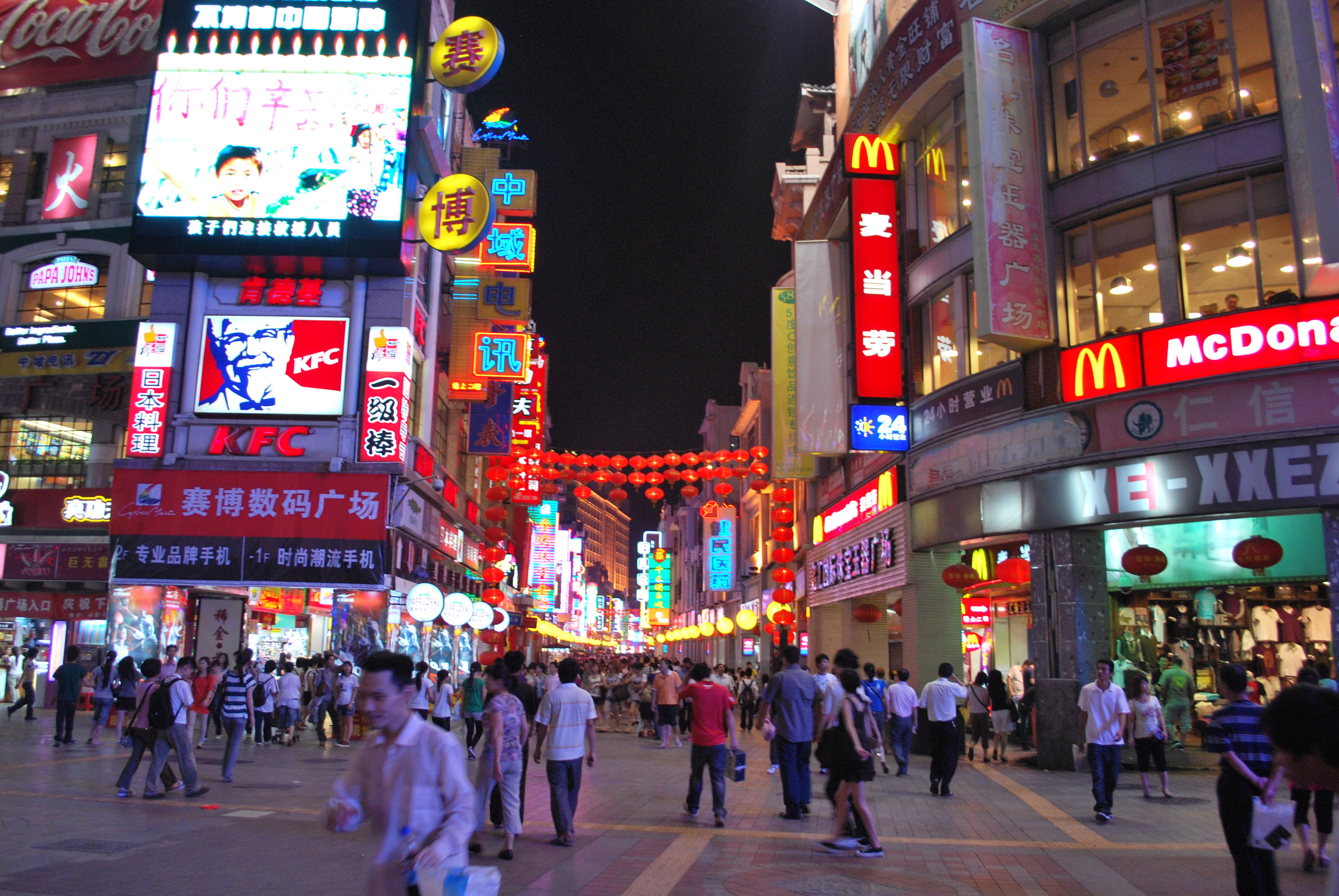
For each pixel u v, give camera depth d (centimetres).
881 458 2233
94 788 1135
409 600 2077
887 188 2022
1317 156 1306
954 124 1920
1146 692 1258
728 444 5503
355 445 2189
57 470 2498
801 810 1076
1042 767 1553
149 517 2133
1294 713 268
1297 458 1330
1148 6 1575
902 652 2409
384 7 2280
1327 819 820
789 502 2534
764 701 1116
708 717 1042
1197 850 895
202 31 2256
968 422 1784
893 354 1970
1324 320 1332
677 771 1584
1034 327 1594
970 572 1722
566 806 884
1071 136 1656
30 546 2423
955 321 1903
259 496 2150
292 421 2203
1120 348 1512
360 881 701
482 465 3684
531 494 2589
